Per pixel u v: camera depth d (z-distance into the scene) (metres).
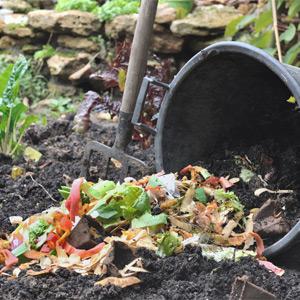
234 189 4.05
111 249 3.34
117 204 3.69
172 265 3.38
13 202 4.46
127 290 3.26
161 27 7.02
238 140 4.31
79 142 5.68
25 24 7.89
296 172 4.00
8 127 5.29
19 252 3.54
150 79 4.14
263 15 6.24
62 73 7.52
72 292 3.24
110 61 7.43
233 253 3.53
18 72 5.13
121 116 4.41
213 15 6.96
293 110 4.22
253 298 3.11
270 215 3.76
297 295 3.24
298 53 6.20
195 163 4.27
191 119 4.21
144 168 4.35
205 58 3.87
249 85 4.08
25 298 3.21
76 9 7.71
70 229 3.59
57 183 4.68
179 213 3.78
